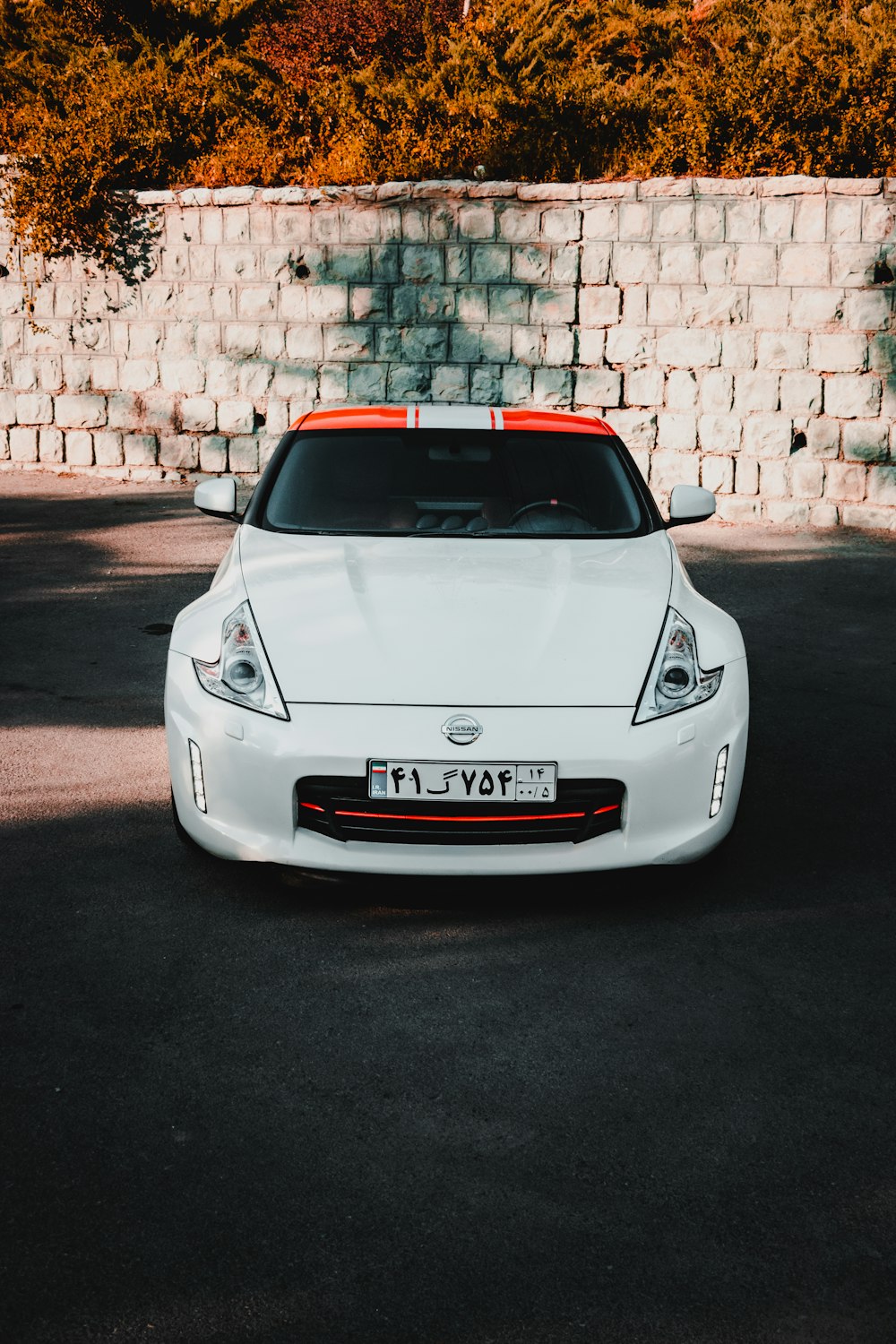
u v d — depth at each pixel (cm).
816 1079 256
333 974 296
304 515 407
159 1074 254
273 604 339
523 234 1007
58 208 1099
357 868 304
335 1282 196
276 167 1120
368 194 1037
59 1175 221
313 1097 247
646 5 1471
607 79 1298
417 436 445
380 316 1059
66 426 1172
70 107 1154
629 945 313
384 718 301
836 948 313
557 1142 234
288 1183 221
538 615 335
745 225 944
